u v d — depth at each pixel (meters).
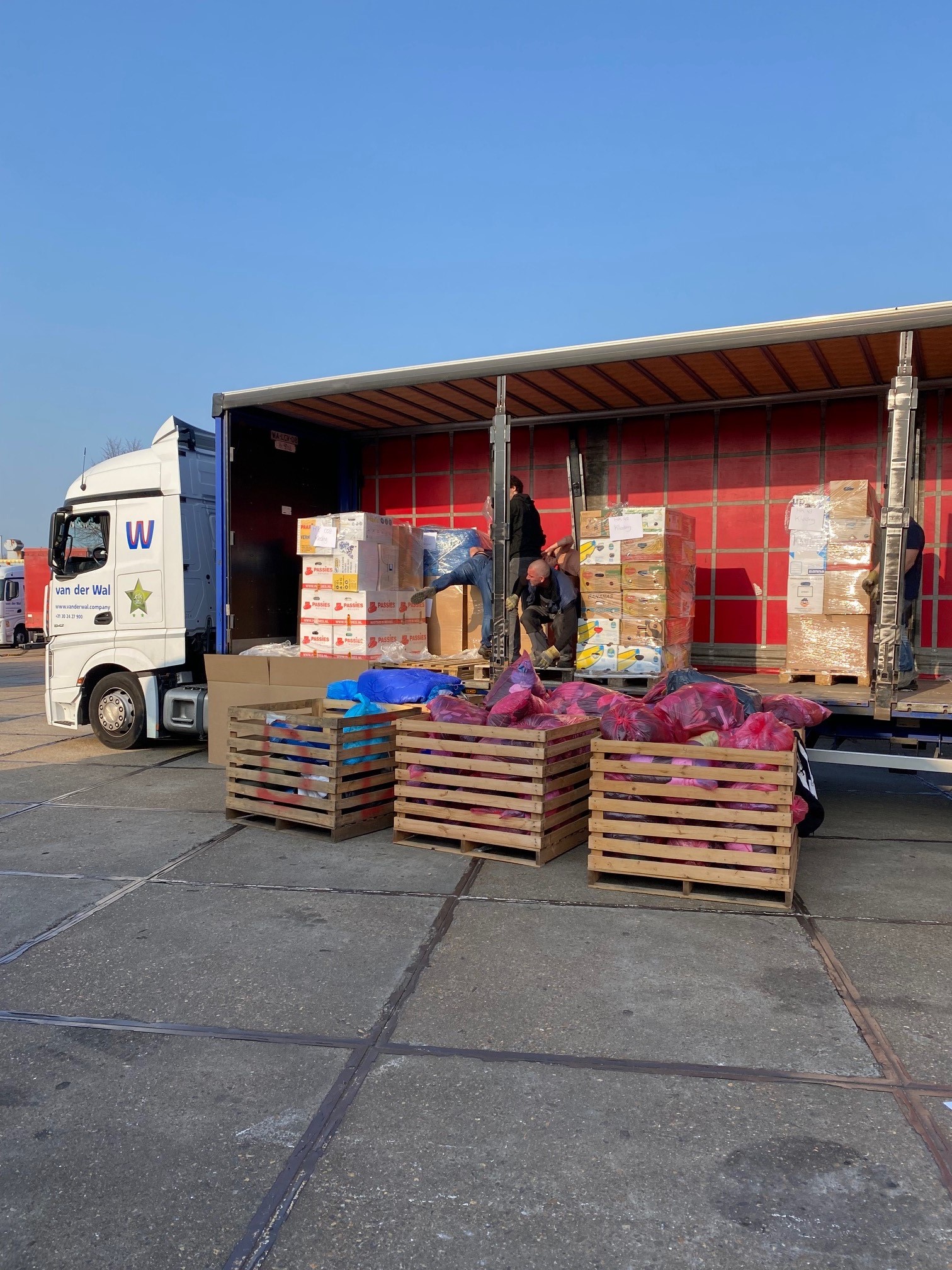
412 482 9.57
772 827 4.75
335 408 8.48
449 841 5.91
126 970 3.99
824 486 6.74
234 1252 2.30
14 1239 2.35
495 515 6.88
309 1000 3.69
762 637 8.10
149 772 8.43
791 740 4.83
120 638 9.34
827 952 4.15
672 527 7.04
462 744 5.59
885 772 8.52
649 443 8.51
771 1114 2.87
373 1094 3.00
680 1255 2.27
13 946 4.28
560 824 5.63
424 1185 2.54
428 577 8.71
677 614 7.15
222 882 5.18
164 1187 2.54
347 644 7.65
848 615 6.54
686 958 4.09
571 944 4.25
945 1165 2.61
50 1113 2.91
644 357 6.44
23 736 10.78
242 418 8.34
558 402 8.20
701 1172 2.59
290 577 8.94
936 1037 3.36
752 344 6.11
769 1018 3.51
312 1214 2.43
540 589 7.61
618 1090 3.01
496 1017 3.54
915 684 6.80
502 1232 2.36
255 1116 2.88
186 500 9.05
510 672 6.30
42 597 26.84
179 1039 3.38
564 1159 2.65
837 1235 2.33
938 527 7.43
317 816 6.02
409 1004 3.65
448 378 7.11
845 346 6.45
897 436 5.64
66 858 5.66
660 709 5.38
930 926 4.47
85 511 9.53
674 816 4.86
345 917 4.62
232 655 7.87
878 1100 2.95
